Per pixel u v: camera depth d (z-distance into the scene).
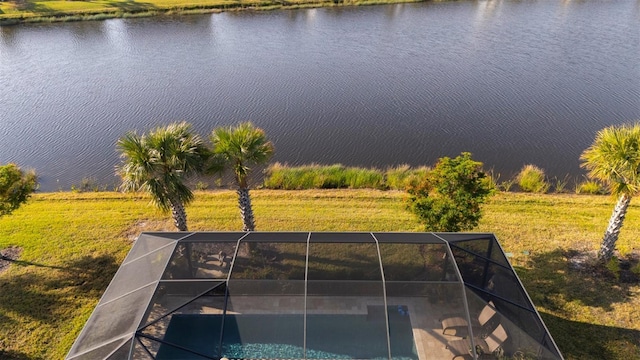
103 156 27.48
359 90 38.66
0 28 61.34
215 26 63.19
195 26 63.06
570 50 48.22
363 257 11.94
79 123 32.38
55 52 51.25
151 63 47.44
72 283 15.12
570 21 61.56
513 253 16.27
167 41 55.88
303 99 36.88
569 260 15.74
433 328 10.40
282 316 10.55
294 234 13.12
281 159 26.58
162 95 38.19
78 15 66.00
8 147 28.50
